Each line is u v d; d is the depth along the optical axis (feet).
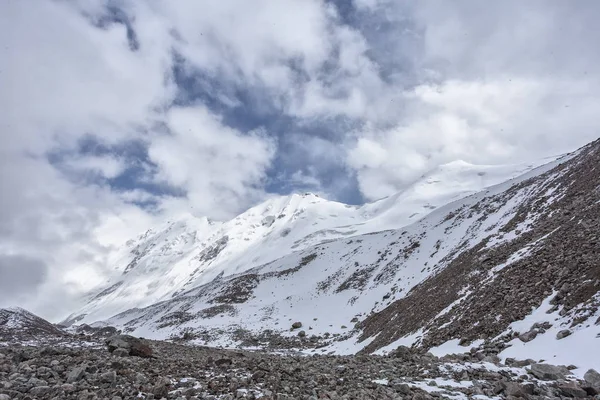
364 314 242.17
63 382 36.78
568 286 70.90
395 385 42.09
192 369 48.21
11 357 47.93
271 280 401.90
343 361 66.44
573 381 42.34
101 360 47.19
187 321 332.19
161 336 306.76
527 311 74.84
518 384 40.40
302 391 38.83
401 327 142.82
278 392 37.91
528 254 103.55
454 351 80.33
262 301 349.20
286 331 259.19
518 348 63.36
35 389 32.94
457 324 95.50
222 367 51.85
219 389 37.06
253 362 59.31
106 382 37.11
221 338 264.11
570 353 52.29
